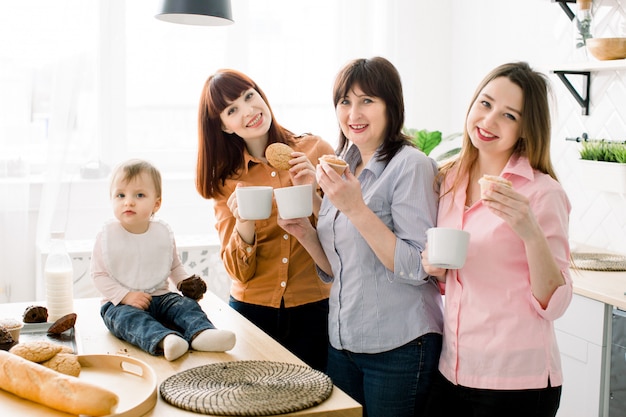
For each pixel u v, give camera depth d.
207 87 2.24
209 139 2.30
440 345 1.94
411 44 4.19
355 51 4.10
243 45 3.92
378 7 4.10
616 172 2.87
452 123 4.32
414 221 1.87
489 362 1.76
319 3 4.02
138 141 3.88
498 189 1.59
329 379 1.59
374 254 1.93
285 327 2.32
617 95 3.17
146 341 1.80
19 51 3.47
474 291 1.78
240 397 1.47
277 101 4.02
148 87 3.85
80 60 3.56
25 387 1.45
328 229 2.02
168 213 3.91
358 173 2.12
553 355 1.77
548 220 1.73
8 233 3.51
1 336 1.70
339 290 2.00
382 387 1.94
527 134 1.75
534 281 1.68
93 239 3.73
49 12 3.50
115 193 2.07
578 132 3.40
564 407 2.73
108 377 1.61
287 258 2.29
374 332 1.93
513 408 1.75
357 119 1.96
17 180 3.49
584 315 2.62
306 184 2.02
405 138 2.01
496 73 1.79
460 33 4.19
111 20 3.71
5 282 3.53
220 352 1.82
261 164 2.32
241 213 1.95
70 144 3.62
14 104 3.47
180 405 1.44
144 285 2.05
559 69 3.17
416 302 1.92
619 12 3.17
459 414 1.86
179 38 3.86
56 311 2.12
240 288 2.35
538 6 3.60
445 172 1.96
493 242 1.75
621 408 2.52
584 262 2.93
